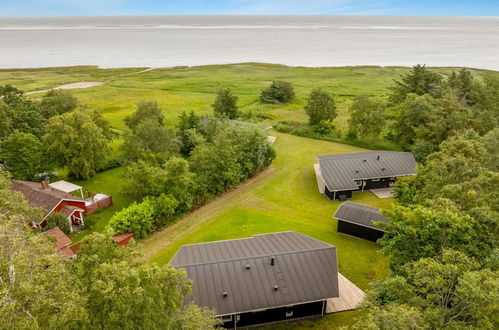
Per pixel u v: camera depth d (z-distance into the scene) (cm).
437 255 2291
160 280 1641
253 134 5725
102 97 11256
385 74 14962
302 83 13388
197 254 3173
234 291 2814
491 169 3612
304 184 5512
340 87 12600
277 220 4497
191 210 4703
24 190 4322
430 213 2394
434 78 8038
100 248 1695
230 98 8356
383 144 6938
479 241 2361
